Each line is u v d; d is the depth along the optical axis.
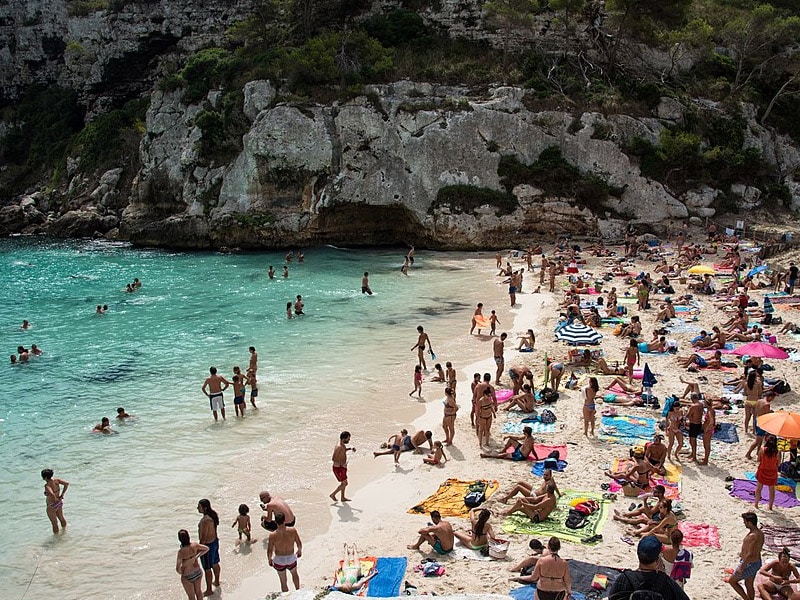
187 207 68.50
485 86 65.25
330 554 16.77
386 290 47.50
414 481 20.52
